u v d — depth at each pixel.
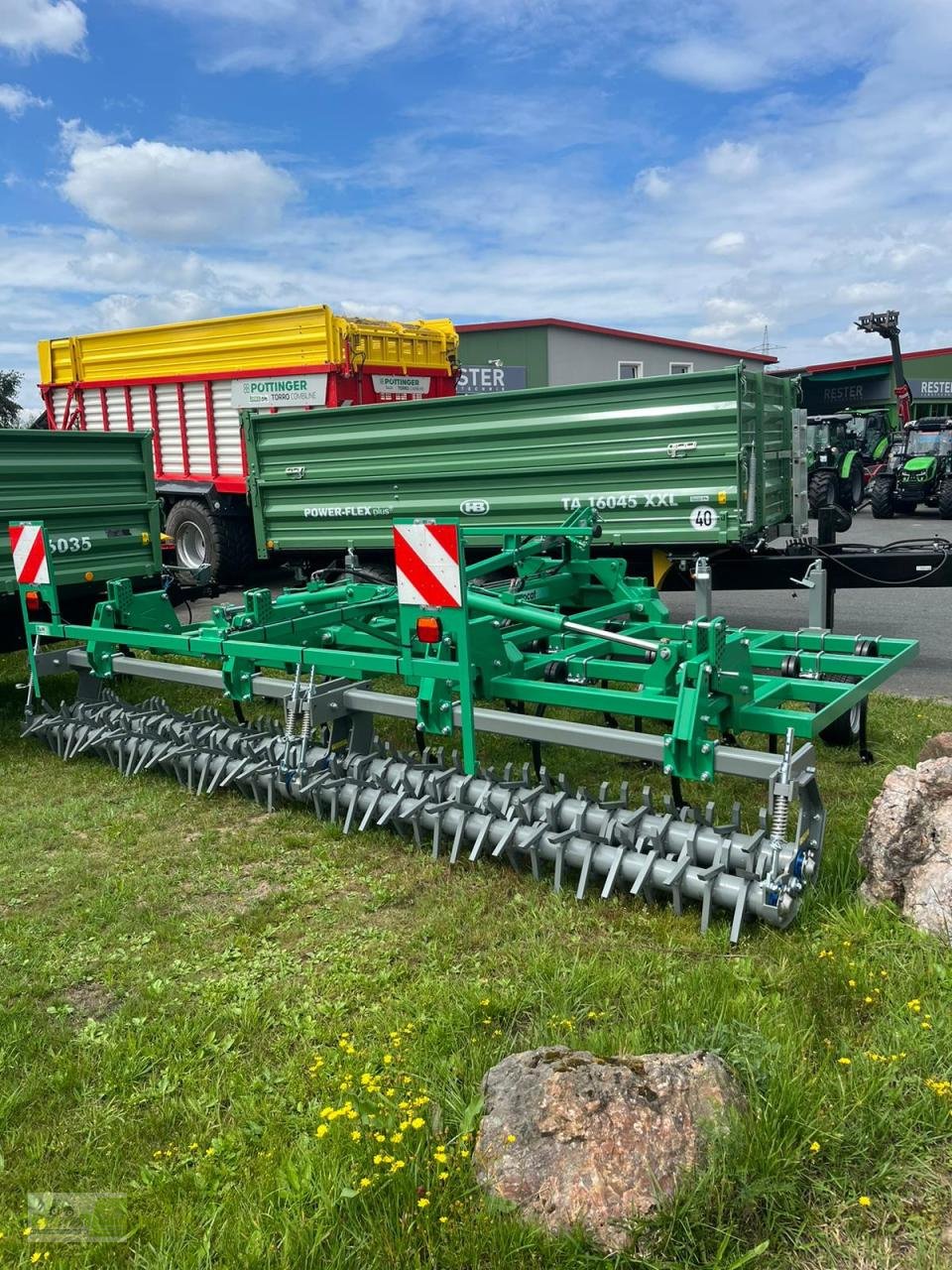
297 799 4.57
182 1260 2.05
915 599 10.39
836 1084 2.42
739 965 3.04
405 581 4.08
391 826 4.29
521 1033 2.81
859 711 5.01
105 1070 2.77
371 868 3.99
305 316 10.81
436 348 12.02
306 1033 2.89
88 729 5.51
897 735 5.46
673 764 3.50
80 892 3.96
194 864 4.14
